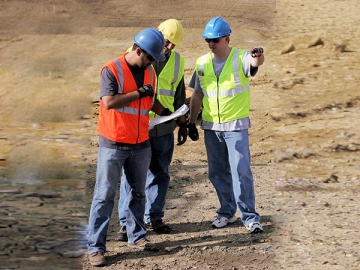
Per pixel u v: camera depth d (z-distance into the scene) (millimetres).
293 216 7699
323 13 19188
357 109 12344
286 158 10188
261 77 15180
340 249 6695
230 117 7324
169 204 8406
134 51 6543
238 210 7566
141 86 6598
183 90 7621
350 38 16656
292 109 12586
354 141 10750
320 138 10930
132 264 6594
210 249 6879
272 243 6984
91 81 17000
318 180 9039
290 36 17328
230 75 7297
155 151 7320
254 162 10227
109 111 6566
